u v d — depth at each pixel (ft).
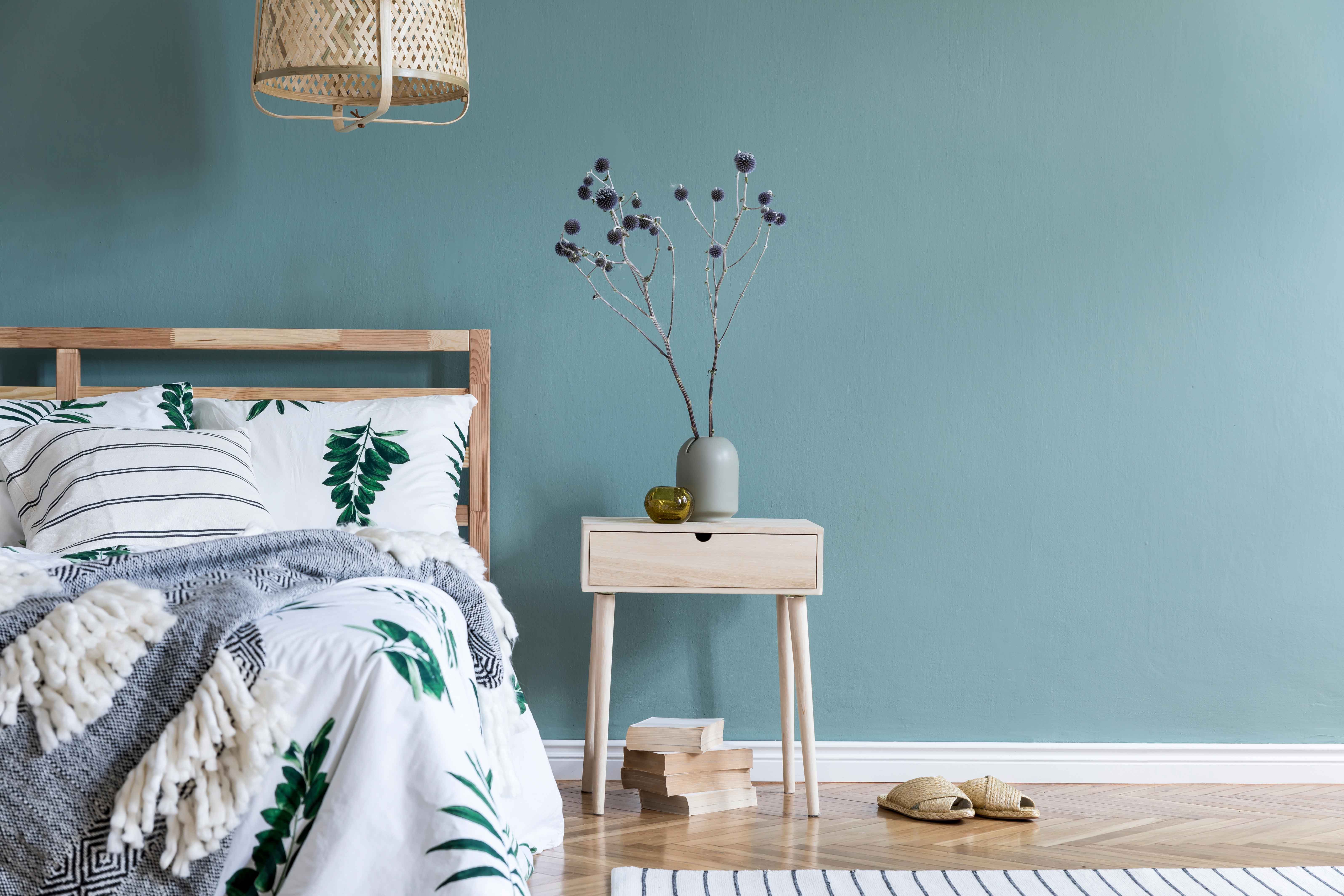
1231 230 9.26
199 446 7.38
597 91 9.22
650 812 8.05
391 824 3.98
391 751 4.09
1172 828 7.75
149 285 9.14
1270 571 9.25
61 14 9.08
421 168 9.20
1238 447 9.26
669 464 9.27
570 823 7.73
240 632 4.23
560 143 9.22
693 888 6.26
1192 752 9.18
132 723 4.01
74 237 9.12
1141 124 9.24
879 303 9.24
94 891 3.82
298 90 8.60
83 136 9.11
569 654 9.23
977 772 9.16
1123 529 9.25
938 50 9.25
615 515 9.25
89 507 6.70
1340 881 6.47
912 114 9.24
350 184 9.18
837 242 9.23
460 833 3.94
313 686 4.21
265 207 9.16
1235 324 9.26
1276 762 9.18
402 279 9.20
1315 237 9.26
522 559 9.23
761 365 9.23
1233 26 9.23
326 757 4.11
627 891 6.18
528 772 6.89
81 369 9.08
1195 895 6.21
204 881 3.86
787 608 8.33
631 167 9.23
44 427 7.27
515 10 9.20
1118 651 9.23
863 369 9.24
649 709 9.22
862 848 7.17
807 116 9.23
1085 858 6.98
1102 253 9.26
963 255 9.24
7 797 3.86
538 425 9.23
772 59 9.24
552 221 9.22
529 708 9.21
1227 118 9.25
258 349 9.04
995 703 9.23
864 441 9.25
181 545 5.41
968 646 9.25
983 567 9.25
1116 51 9.23
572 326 9.23
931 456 9.25
